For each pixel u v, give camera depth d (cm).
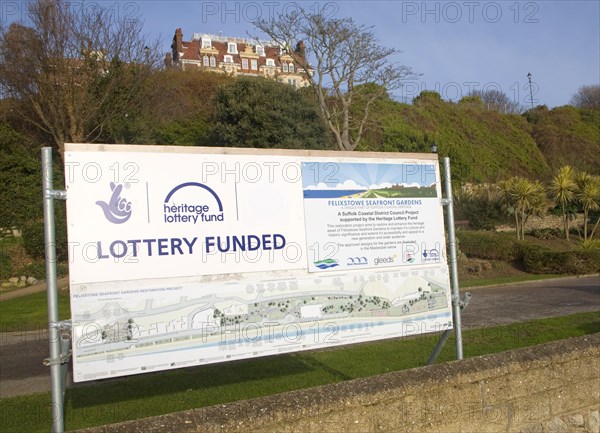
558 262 2036
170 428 295
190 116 3109
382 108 4059
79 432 293
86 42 2108
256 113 2447
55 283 337
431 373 369
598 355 440
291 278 418
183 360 376
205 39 6550
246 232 403
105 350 353
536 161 4562
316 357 735
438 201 492
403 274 467
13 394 649
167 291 373
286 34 2769
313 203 432
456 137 4394
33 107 2228
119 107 2236
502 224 3066
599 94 6550
